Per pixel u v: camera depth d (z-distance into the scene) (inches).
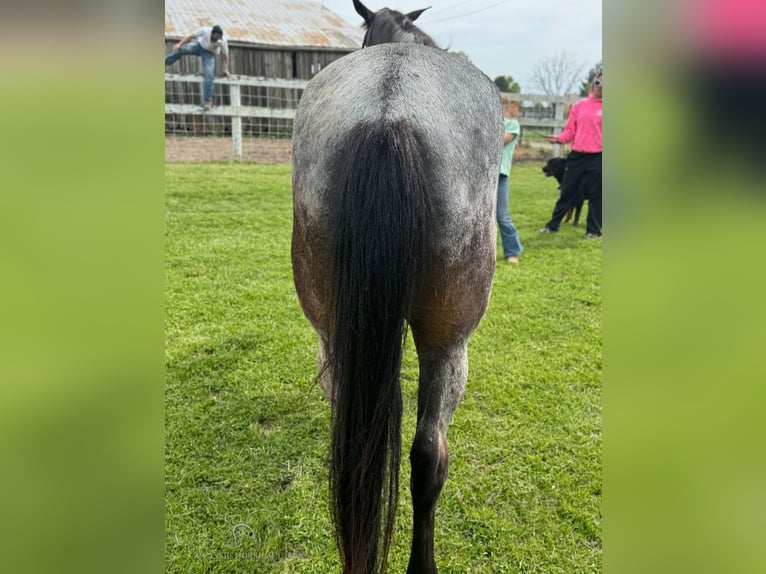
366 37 97.3
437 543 77.2
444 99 54.4
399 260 47.5
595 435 100.0
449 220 51.9
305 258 57.2
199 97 421.1
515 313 153.2
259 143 400.2
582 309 156.4
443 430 60.2
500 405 108.7
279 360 124.2
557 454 95.1
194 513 82.1
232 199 261.7
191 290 160.9
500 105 62.9
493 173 59.1
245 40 465.1
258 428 102.0
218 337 133.7
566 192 229.0
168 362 121.6
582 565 74.1
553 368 123.6
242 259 186.9
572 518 81.6
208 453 94.4
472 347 133.3
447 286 54.6
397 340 49.0
